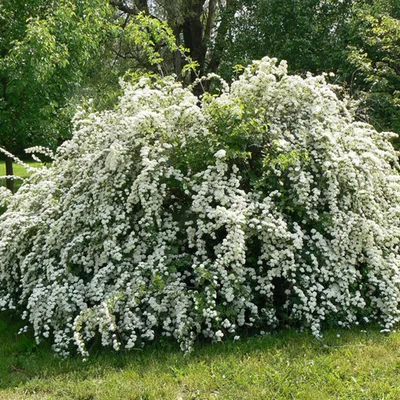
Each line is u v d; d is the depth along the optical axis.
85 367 3.82
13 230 4.87
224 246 4.21
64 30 8.48
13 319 5.00
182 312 4.00
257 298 4.41
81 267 4.61
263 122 4.89
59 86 8.96
